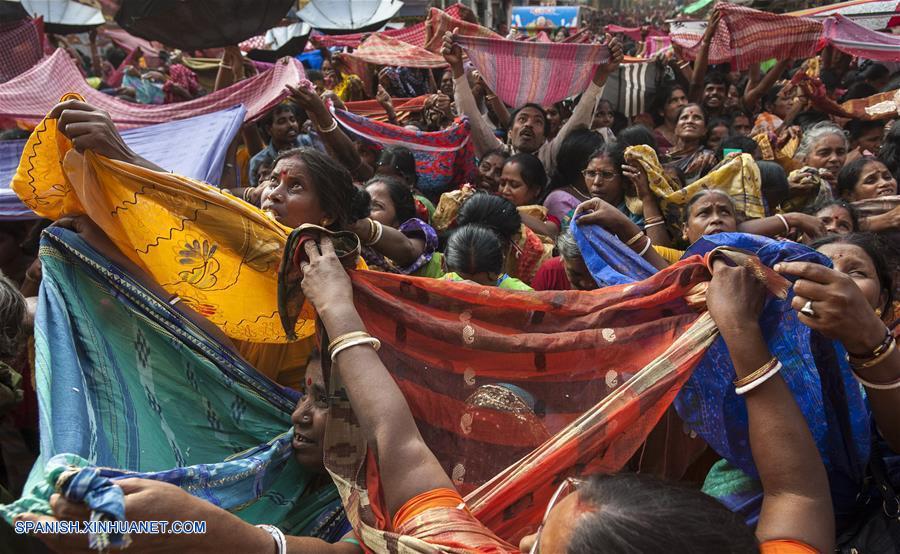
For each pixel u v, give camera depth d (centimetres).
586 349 166
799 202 402
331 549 148
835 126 483
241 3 498
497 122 699
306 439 180
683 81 763
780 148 528
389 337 164
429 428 164
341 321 143
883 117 609
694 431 173
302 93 383
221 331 201
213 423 189
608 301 167
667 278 162
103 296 185
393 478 129
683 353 151
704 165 456
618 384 164
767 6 1473
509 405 164
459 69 512
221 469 162
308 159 218
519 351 166
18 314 210
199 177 352
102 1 1112
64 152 184
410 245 289
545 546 102
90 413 160
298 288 165
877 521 162
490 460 162
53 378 158
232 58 561
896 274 206
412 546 117
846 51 807
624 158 343
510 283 293
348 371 139
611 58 497
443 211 402
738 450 163
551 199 425
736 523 98
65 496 108
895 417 143
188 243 185
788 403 134
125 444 165
